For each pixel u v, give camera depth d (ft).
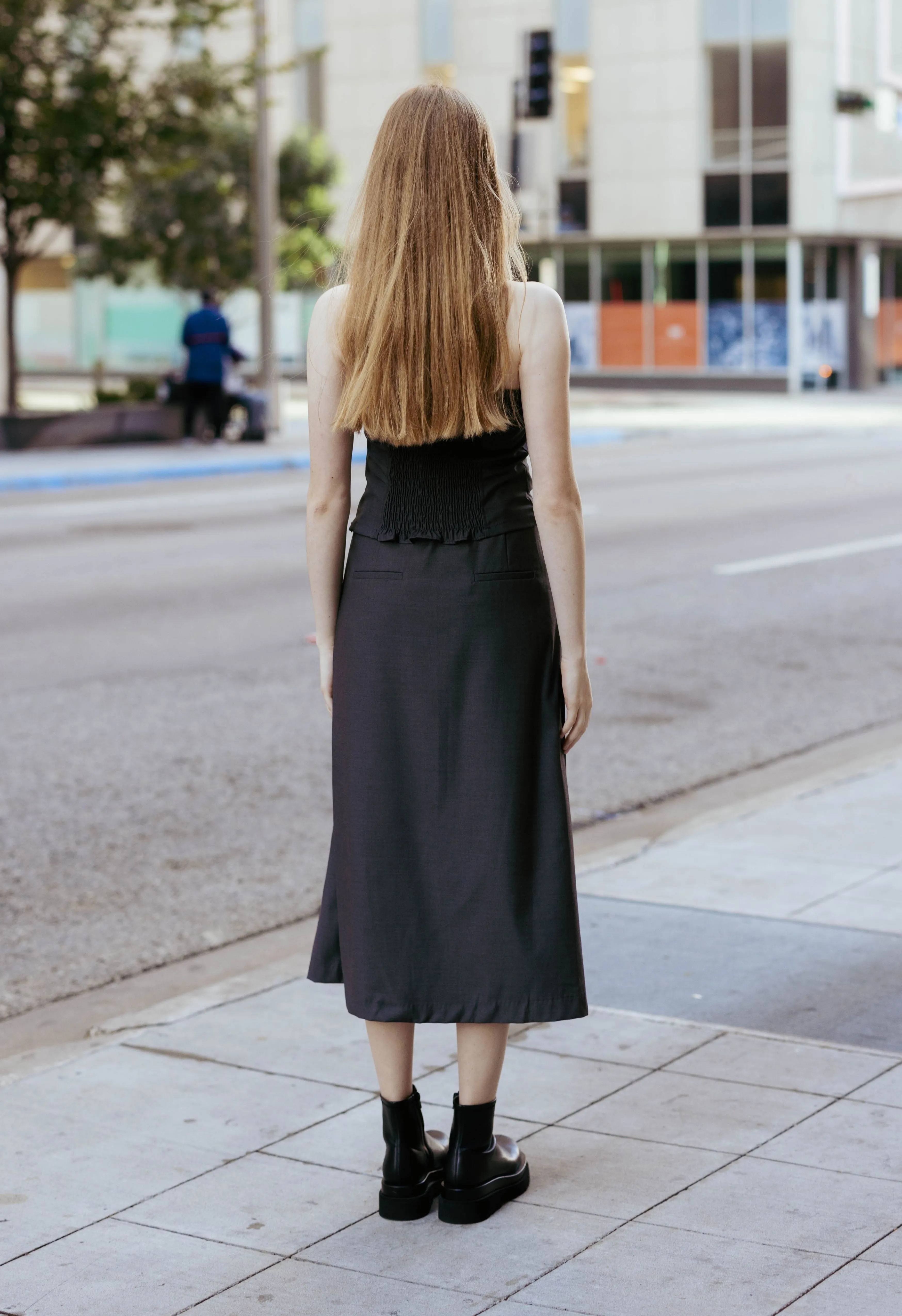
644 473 68.08
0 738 24.93
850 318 136.05
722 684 28.91
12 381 81.35
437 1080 12.46
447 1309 9.16
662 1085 12.21
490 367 9.56
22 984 15.67
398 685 9.91
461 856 9.92
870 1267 9.48
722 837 19.16
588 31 133.69
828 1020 13.51
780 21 125.49
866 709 27.07
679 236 132.05
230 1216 10.39
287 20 146.72
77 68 75.97
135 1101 12.15
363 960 10.10
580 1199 10.44
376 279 9.55
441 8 139.64
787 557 43.78
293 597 38.01
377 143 9.69
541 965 9.96
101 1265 9.79
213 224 123.54
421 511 9.82
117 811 21.34
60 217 77.56
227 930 17.16
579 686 10.02
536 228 138.10
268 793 22.21
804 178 127.03
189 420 80.74
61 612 35.91
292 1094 12.24
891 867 17.80
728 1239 9.86
